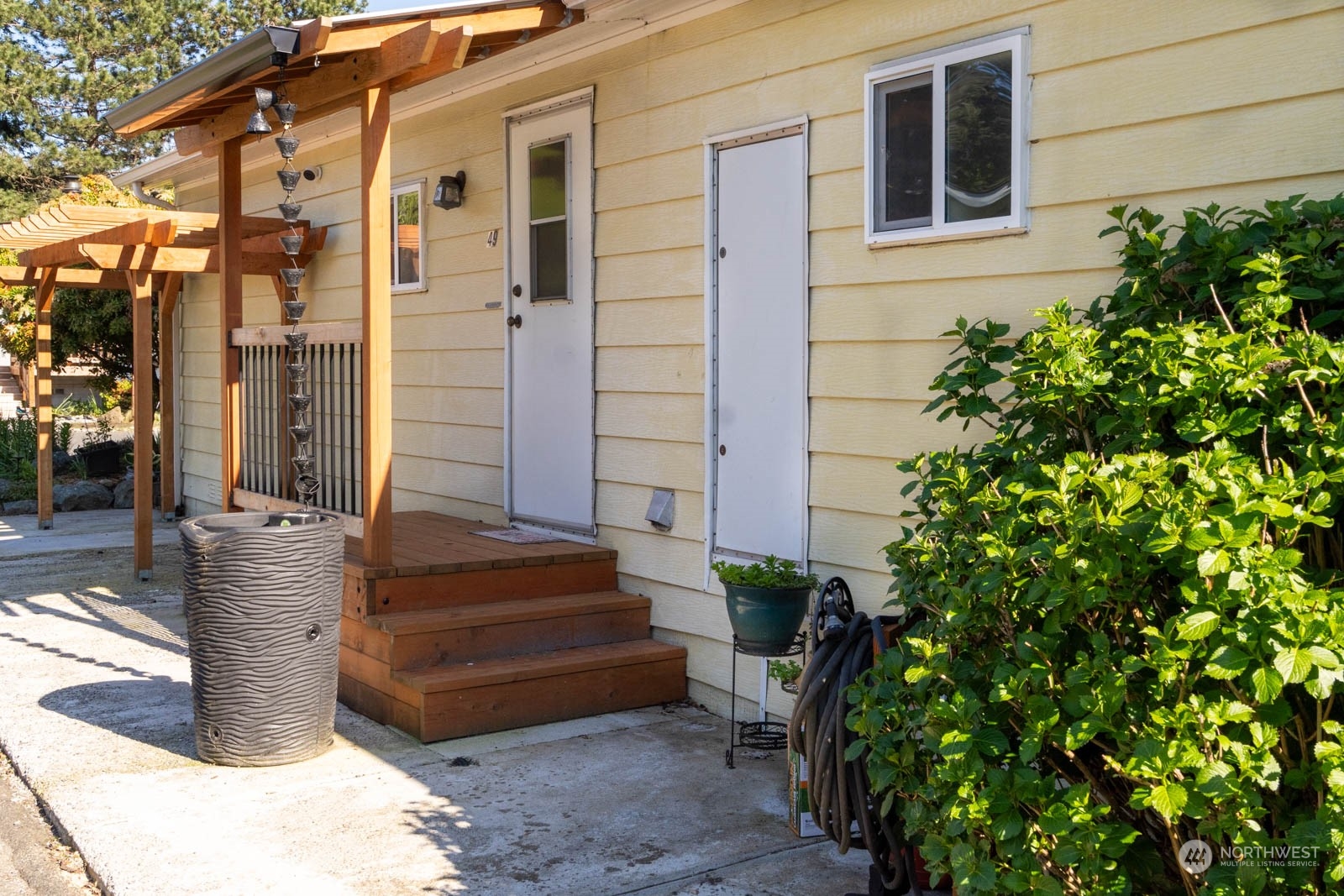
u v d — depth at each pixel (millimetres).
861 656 3408
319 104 5574
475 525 6883
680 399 5492
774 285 4938
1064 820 2244
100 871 3535
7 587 8359
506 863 3648
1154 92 3537
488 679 4969
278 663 4500
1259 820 2256
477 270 7051
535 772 4500
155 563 9406
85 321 16484
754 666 5109
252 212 10180
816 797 3375
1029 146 3887
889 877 3314
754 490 5078
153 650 6469
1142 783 2180
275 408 6156
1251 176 3307
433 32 4629
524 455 6664
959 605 2555
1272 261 2688
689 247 5402
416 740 4871
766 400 4996
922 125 4266
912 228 4312
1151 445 2600
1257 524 2131
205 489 11922
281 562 4480
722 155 5207
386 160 5172
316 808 4098
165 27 28766
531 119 6488
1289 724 2307
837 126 4605
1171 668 2105
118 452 15109
